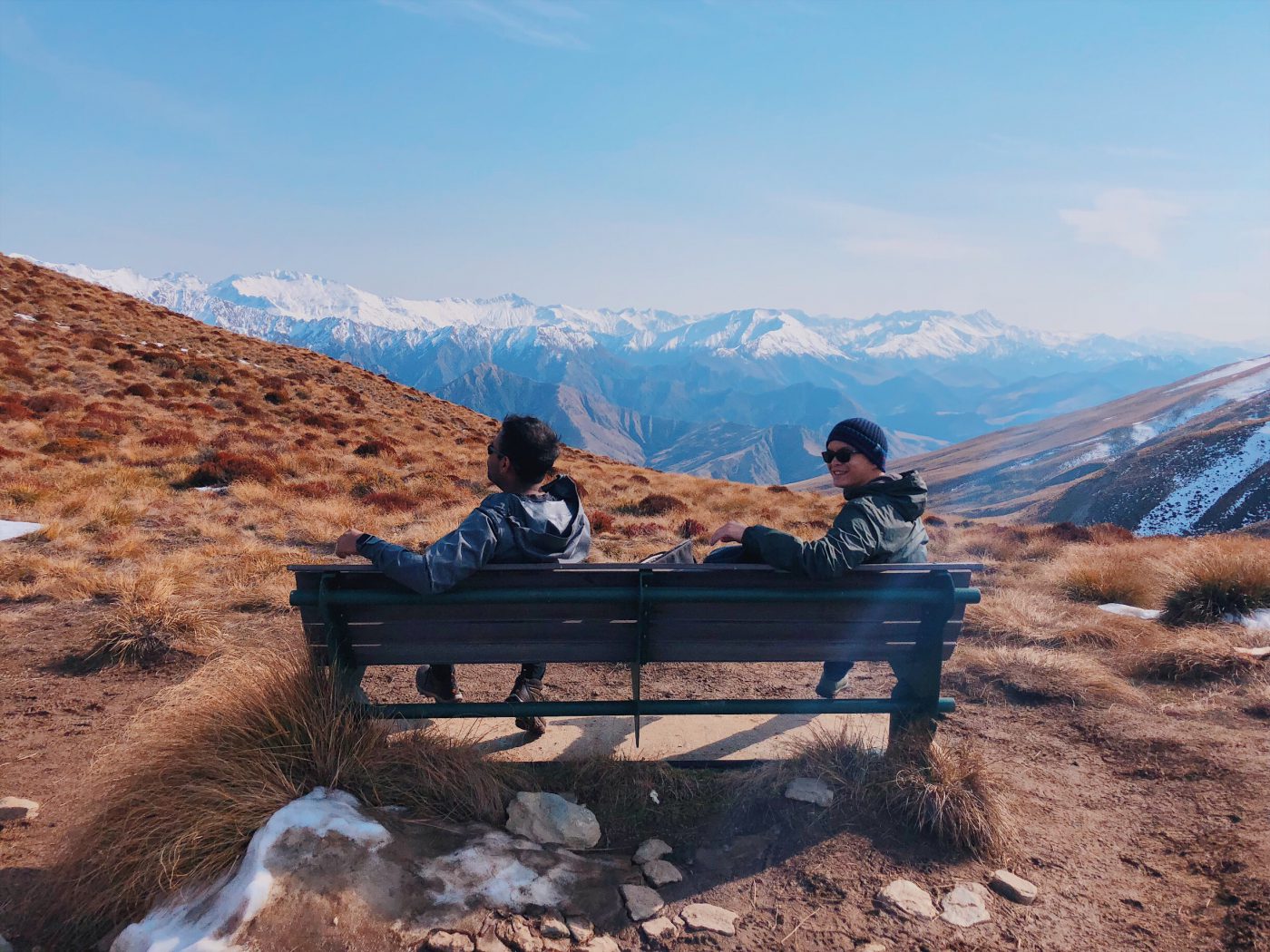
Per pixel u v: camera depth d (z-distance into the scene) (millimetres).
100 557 8625
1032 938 2656
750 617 3312
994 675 5199
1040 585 8734
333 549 10016
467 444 25922
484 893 2715
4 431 15328
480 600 3100
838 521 3254
